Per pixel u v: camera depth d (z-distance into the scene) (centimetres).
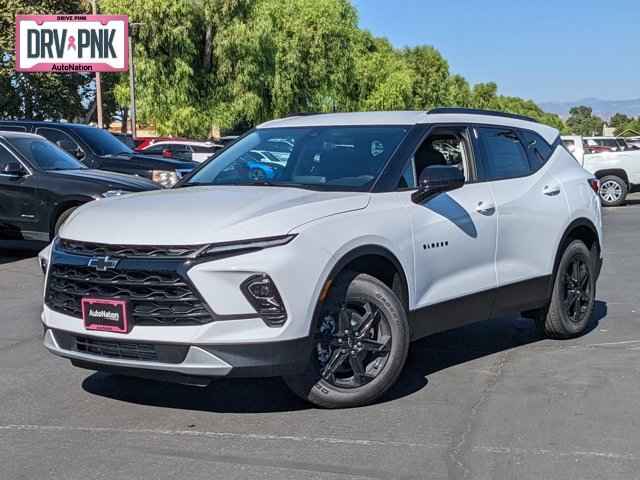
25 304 930
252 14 3781
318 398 538
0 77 4059
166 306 495
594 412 546
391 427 516
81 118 5034
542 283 709
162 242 498
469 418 534
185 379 500
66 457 469
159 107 3644
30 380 625
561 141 784
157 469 451
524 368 657
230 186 602
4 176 1273
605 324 823
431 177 580
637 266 1223
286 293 497
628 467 454
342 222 536
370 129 636
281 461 461
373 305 550
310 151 629
